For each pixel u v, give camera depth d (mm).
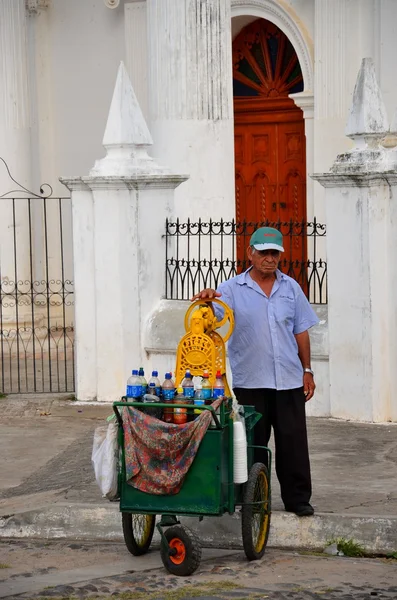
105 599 7215
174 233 12875
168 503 7641
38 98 17797
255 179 17062
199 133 14211
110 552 8391
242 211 17188
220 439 7516
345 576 7668
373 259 11445
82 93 17672
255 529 8070
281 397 8336
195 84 14148
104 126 17562
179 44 14109
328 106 15500
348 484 9352
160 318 12641
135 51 17000
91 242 12898
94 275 12898
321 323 11922
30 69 17734
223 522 8555
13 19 17031
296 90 16547
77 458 10586
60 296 17641
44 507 8945
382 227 11508
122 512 7863
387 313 11602
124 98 12789
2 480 9945
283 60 16625
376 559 8172
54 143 17938
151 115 14484
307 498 8492
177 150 14227
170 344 12508
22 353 16953
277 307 8273
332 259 11727
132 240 12672
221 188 14383
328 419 11852
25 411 12711
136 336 12773
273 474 9789
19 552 8469
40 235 17734
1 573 7891
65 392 13680
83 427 11844
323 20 15445
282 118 16750
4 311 17016
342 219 11617
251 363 8289
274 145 16844
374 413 11602
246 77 16984
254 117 16984
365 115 11570
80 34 17609
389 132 11938
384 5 15008
